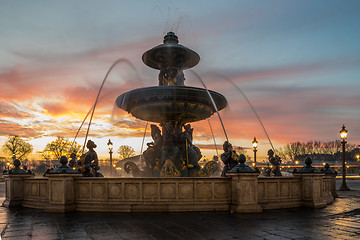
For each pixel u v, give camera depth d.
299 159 104.75
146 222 7.24
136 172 13.49
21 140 71.88
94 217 7.98
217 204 8.86
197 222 7.24
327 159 103.31
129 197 8.81
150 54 14.12
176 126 13.62
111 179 8.96
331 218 7.85
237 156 11.70
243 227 6.71
